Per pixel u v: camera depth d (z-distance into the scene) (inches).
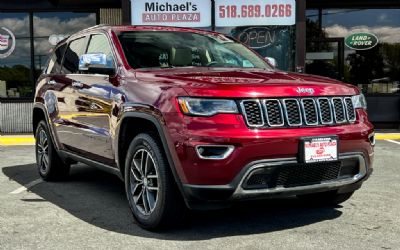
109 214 192.5
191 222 180.1
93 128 201.6
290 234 166.2
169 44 208.1
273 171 151.7
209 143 145.8
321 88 164.9
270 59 228.1
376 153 344.5
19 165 306.8
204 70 186.5
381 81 503.2
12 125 478.0
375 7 499.8
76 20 492.7
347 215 189.2
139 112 165.9
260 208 199.2
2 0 481.1
